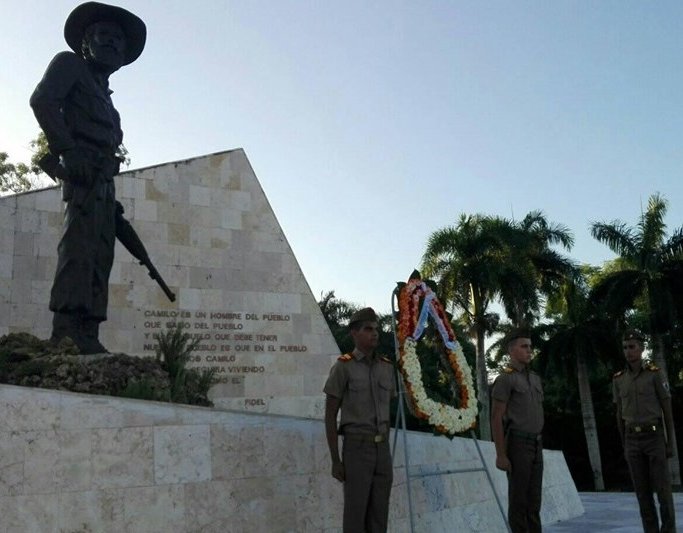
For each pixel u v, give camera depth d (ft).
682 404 143.02
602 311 115.03
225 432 22.54
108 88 31.01
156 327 52.03
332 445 20.88
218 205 56.85
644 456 26.40
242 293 56.49
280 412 56.13
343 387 21.27
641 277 111.86
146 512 20.43
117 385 25.48
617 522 35.60
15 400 18.93
